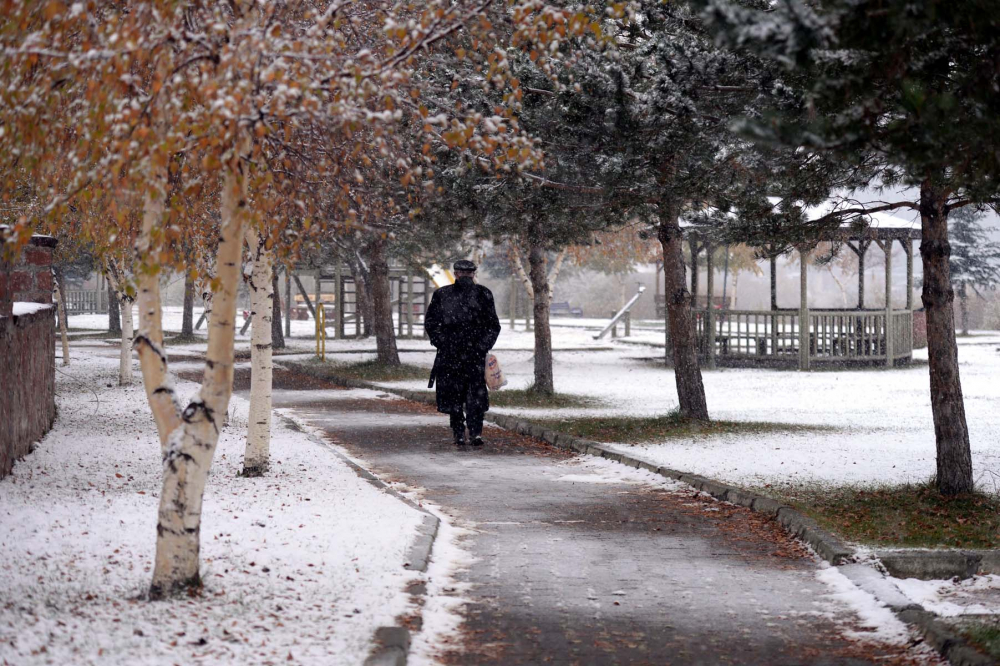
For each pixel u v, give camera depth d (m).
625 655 7.61
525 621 8.49
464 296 19.84
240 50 7.17
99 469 14.00
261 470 14.73
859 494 14.27
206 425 8.19
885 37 7.05
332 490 13.78
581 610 8.88
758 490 14.59
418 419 24.45
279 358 44.62
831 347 40.91
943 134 7.17
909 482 15.15
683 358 22.52
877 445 19.31
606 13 12.52
